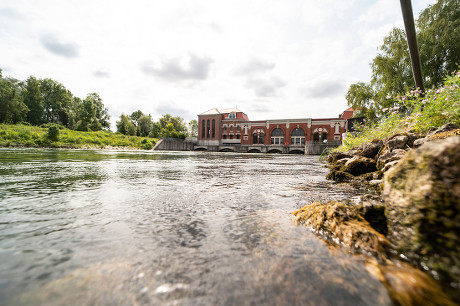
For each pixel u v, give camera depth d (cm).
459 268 112
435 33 1889
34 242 158
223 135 6091
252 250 153
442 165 131
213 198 315
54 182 425
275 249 154
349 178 493
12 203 267
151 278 117
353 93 2597
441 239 124
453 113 421
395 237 151
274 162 1295
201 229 193
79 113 5678
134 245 157
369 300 102
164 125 8981
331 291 108
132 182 452
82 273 120
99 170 664
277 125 5444
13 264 127
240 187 410
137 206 265
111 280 114
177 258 140
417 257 132
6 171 575
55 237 168
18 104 5062
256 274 123
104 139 4734
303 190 382
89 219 213
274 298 103
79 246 154
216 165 991
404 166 160
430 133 448
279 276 121
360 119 2772
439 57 1873
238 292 108
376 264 132
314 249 155
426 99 486
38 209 244
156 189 379
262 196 331
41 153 1547
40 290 104
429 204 133
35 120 6025
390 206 162
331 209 198
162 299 101
